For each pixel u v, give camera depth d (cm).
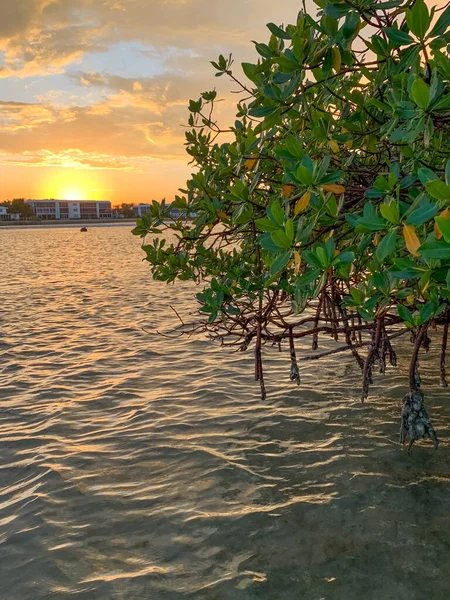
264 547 378
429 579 335
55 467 521
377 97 340
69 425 639
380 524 396
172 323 1310
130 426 627
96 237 9094
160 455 540
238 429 599
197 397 721
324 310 555
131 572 357
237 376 812
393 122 302
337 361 850
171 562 367
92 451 558
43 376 863
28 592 341
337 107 414
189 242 544
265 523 407
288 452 532
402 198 334
